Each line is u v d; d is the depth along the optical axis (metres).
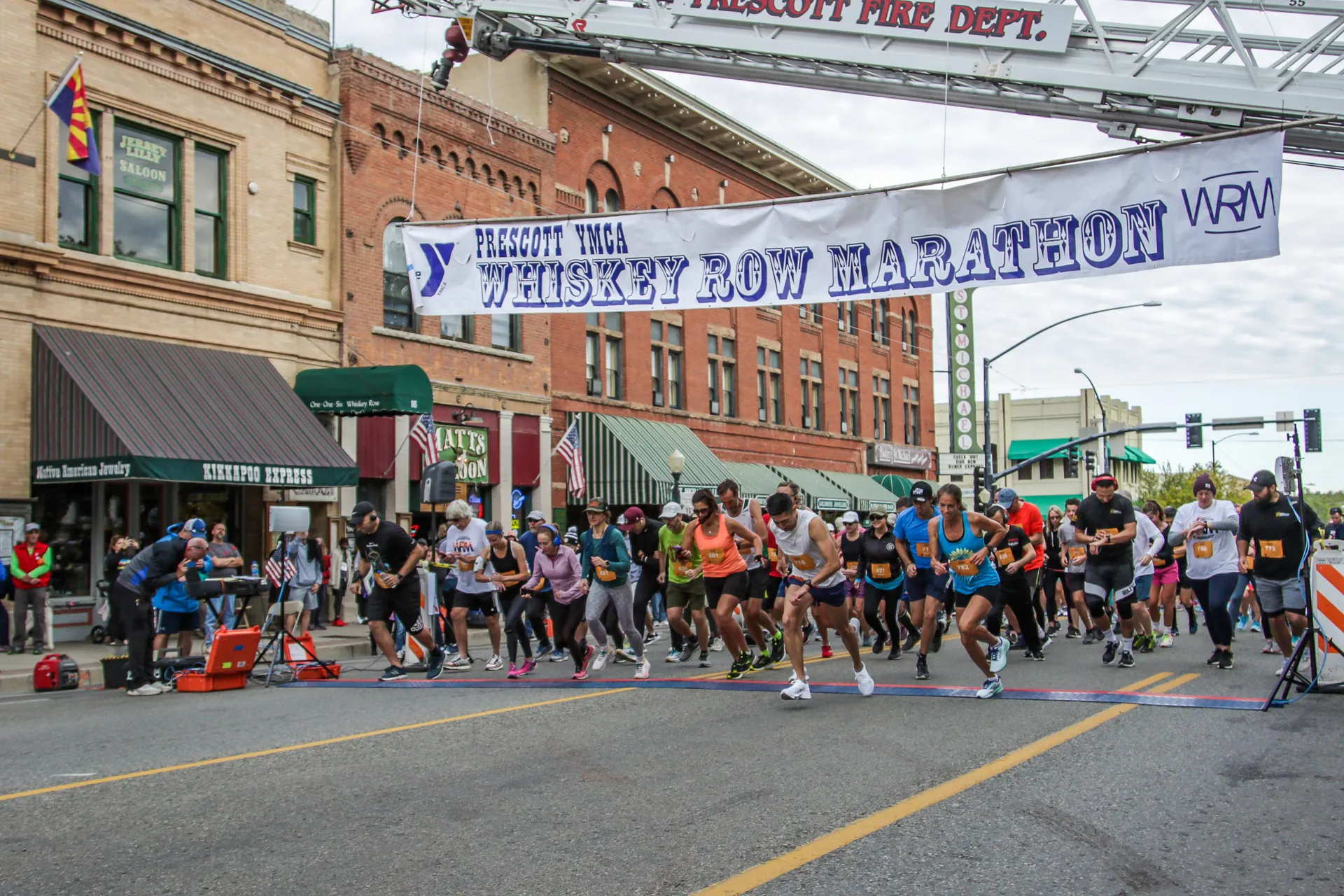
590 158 30.95
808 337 42.16
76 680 13.36
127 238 18.81
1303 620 10.48
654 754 7.57
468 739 8.25
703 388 35.69
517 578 12.69
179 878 5.02
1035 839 5.42
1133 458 77.44
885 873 4.91
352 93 22.80
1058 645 15.37
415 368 20.95
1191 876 4.87
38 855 5.39
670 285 13.01
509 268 13.61
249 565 20.50
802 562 9.84
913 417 50.91
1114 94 14.41
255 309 20.67
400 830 5.75
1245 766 7.00
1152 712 9.03
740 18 16.30
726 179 37.06
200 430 17.77
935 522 11.24
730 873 4.95
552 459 28.58
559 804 6.22
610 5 17.45
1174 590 15.23
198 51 19.75
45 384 16.94
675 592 13.43
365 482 23.08
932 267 11.89
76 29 17.88
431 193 24.84
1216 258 10.70
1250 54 13.81
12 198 16.81
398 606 12.55
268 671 13.41
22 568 15.65
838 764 7.11
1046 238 11.38
